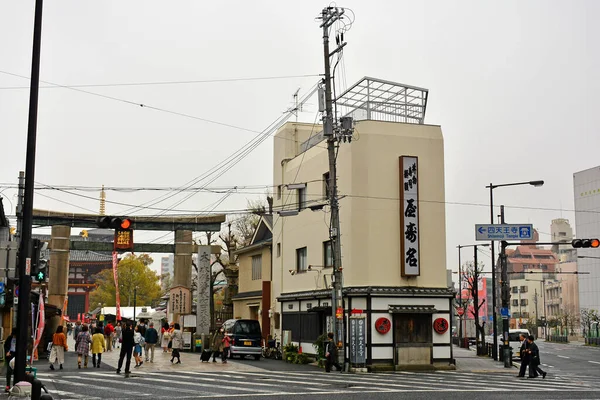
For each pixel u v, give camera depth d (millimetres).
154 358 32719
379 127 30938
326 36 28078
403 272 30125
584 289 106812
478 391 20234
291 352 34000
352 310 28844
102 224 19844
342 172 31344
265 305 40688
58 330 25547
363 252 30047
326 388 20406
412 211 30594
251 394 18219
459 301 67125
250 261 46375
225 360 30625
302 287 35562
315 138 36844
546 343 87562
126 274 76750
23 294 13922
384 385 21781
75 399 16594
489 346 43156
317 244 33938
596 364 41219
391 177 30844
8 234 27359
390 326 29516
